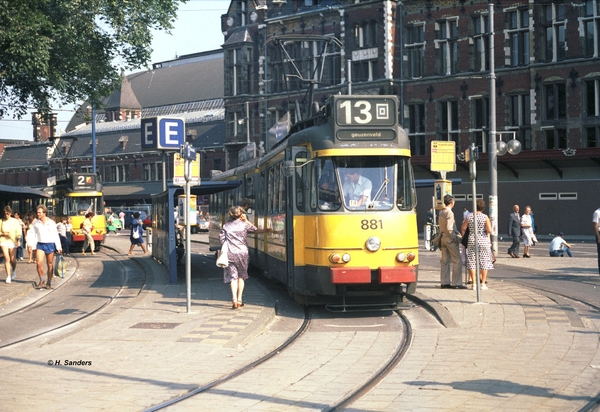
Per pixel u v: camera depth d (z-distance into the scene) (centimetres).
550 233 4484
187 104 9756
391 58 5197
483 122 4875
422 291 1627
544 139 4575
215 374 899
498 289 1659
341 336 1166
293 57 5922
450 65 5034
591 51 4422
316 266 1368
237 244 1443
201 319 1316
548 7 4556
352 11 5412
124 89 10188
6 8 2384
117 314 1405
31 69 2523
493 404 734
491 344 1052
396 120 1389
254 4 6378
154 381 864
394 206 1366
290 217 1480
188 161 1416
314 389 815
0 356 1042
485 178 4775
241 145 6406
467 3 4922
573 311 1316
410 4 5178
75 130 10188
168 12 3020
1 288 1895
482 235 1644
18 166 10212
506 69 4738
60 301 1717
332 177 1365
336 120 1373
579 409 712
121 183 8856
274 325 1302
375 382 841
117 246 4144
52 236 2005
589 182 4331
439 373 880
